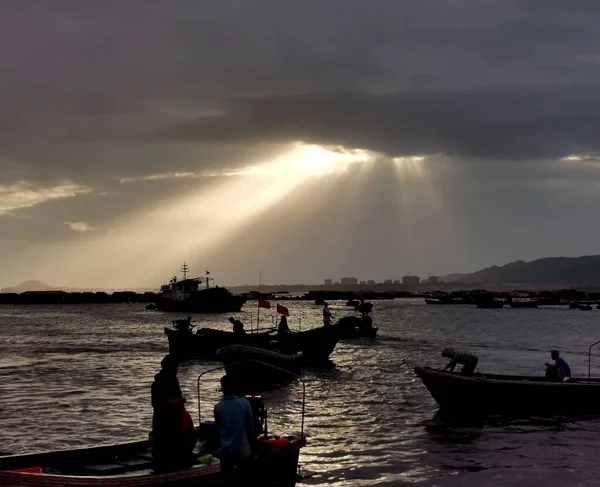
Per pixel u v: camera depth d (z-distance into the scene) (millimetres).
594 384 27812
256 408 16391
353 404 30984
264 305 45500
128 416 28531
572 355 57500
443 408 28172
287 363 38344
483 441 23500
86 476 13352
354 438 23891
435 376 27750
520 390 27594
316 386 37000
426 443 23188
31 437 24469
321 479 18938
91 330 98438
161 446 14820
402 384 37812
